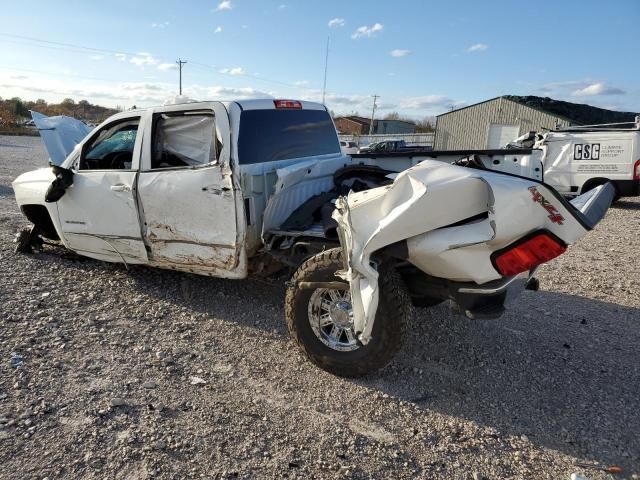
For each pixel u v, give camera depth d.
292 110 5.05
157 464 2.63
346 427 3.05
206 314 4.62
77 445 2.74
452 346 4.18
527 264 3.01
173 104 4.57
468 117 39.06
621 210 13.38
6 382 3.30
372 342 3.42
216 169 4.20
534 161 4.18
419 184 3.10
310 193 4.77
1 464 2.57
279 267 4.54
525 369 3.85
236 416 3.10
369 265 3.23
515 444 2.94
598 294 5.74
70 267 5.79
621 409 3.33
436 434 3.02
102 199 4.96
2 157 23.94
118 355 3.79
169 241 4.62
